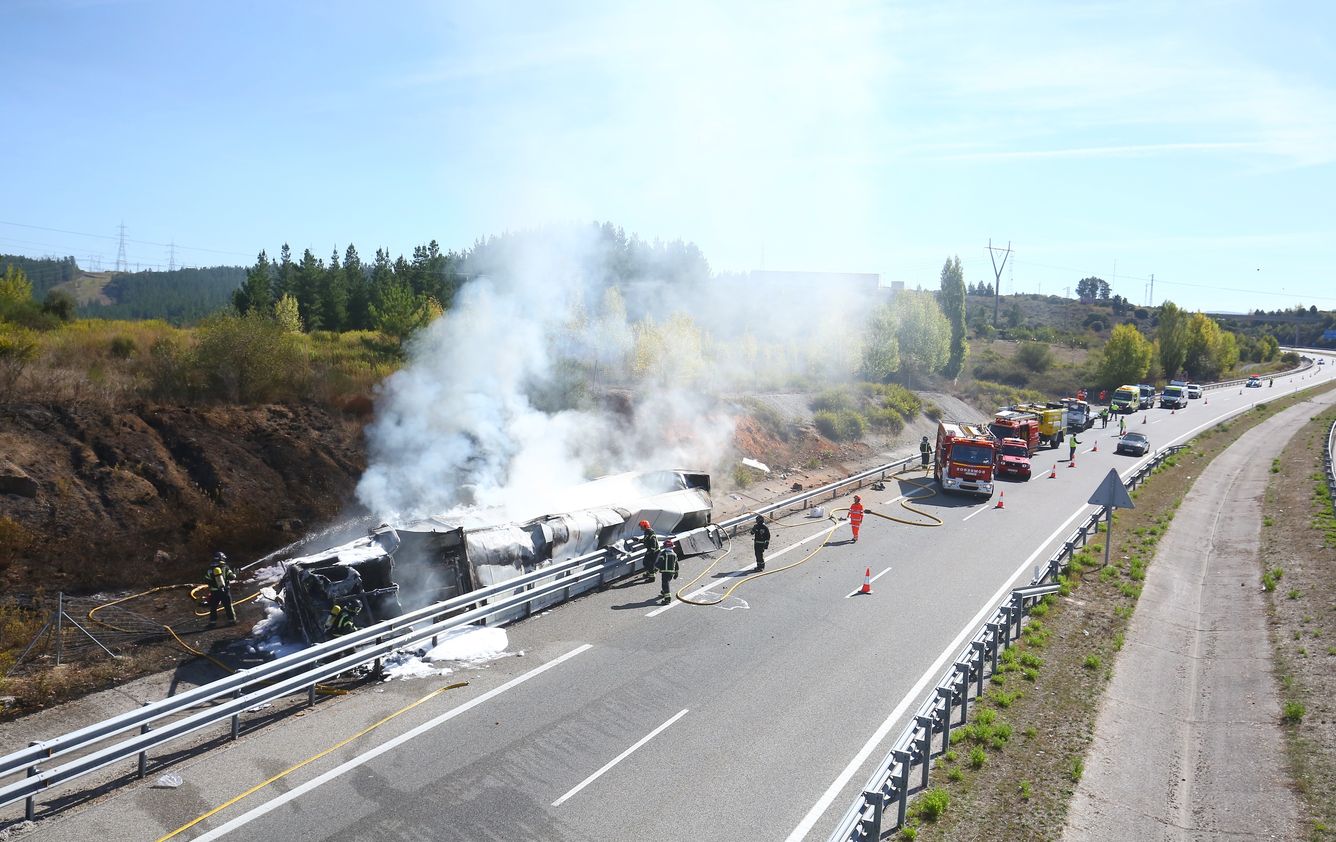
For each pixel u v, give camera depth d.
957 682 11.50
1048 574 18.14
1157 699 12.97
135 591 15.96
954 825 8.87
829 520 25.97
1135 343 77.88
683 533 21.09
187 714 11.70
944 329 62.31
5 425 18.56
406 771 9.98
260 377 24.27
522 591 16.53
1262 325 186.62
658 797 9.51
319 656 12.04
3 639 13.07
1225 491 32.66
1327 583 17.62
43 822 8.73
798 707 12.08
